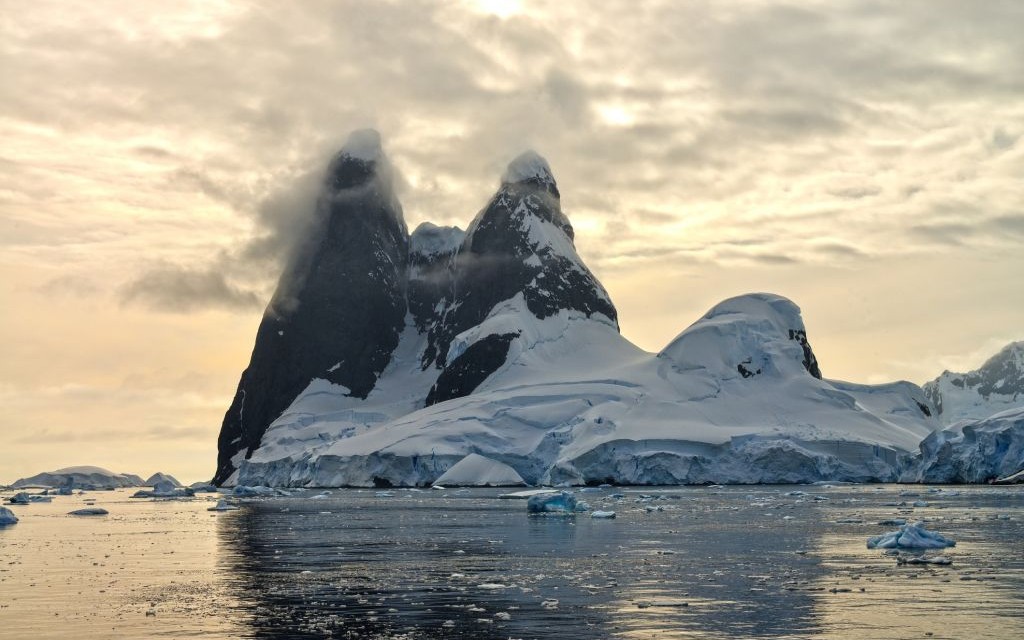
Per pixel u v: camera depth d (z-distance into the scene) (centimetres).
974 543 7744
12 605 5331
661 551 7481
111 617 4941
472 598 5331
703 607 4981
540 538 8806
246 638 4409
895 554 7100
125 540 9356
